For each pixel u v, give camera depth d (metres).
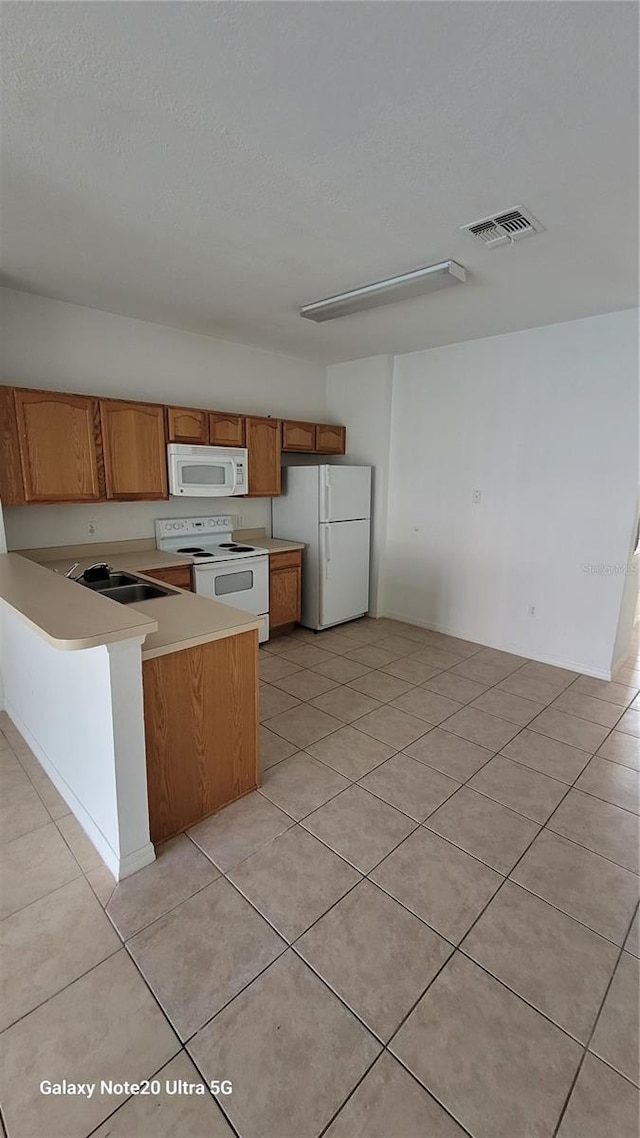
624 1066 1.25
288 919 1.65
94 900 1.70
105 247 2.35
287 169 1.71
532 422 3.73
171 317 3.48
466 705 3.17
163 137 1.55
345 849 1.95
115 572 3.07
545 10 1.09
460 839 2.01
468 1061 1.26
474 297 2.95
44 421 2.95
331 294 2.97
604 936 1.60
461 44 1.19
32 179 1.78
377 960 1.52
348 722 2.94
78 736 1.98
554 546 3.75
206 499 4.25
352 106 1.40
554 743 2.74
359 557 4.73
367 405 4.75
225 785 2.18
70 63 1.26
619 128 1.46
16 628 2.62
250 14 1.12
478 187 1.80
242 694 2.19
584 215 1.98
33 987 1.42
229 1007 1.38
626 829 2.08
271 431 4.20
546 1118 1.15
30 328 3.08
